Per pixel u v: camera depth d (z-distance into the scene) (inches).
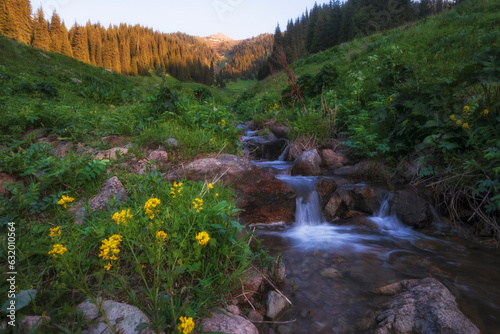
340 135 266.2
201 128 205.3
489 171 132.0
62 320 64.6
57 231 69.6
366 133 210.5
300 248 133.0
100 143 162.2
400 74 253.1
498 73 141.5
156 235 66.7
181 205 94.2
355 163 220.8
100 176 124.3
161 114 212.8
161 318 63.1
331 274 110.2
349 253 127.8
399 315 80.5
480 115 146.4
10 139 153.6
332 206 173.2
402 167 183.2
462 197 149.1
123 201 113.3
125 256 82.7
